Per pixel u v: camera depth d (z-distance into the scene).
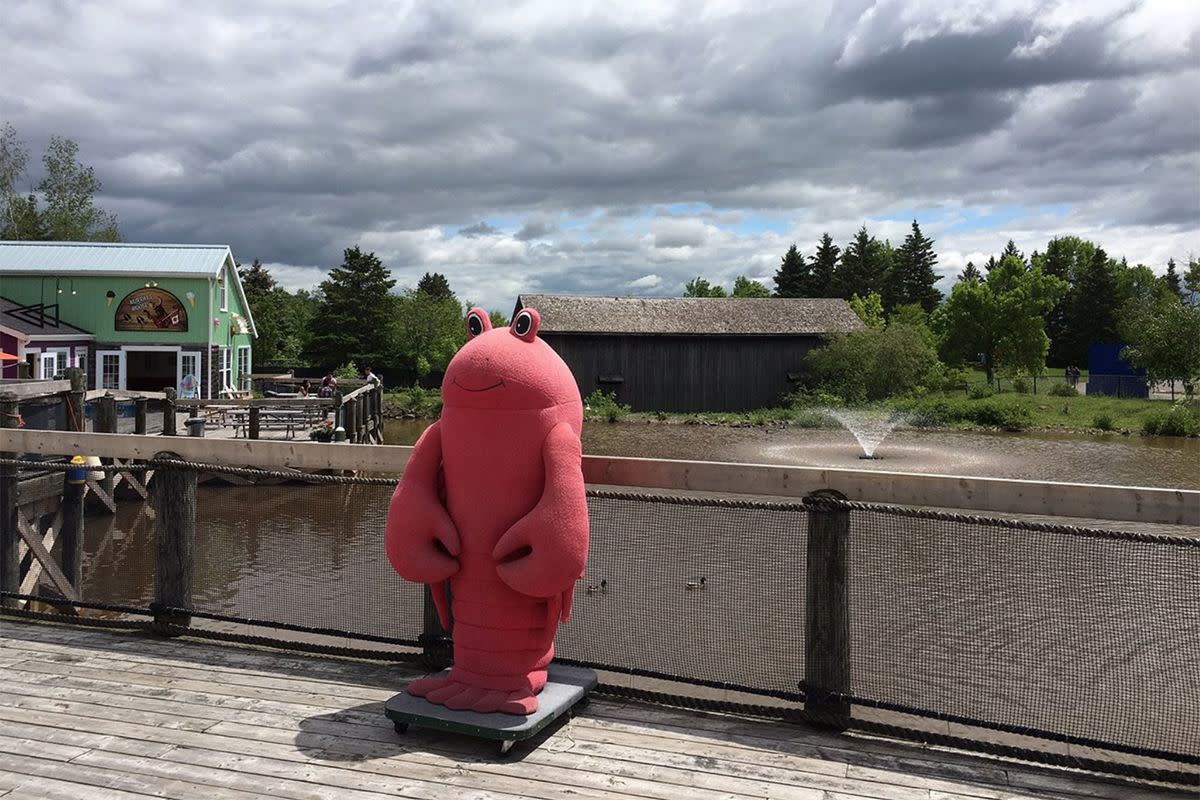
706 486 4.69
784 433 35.50
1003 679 7.58
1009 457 26.88
